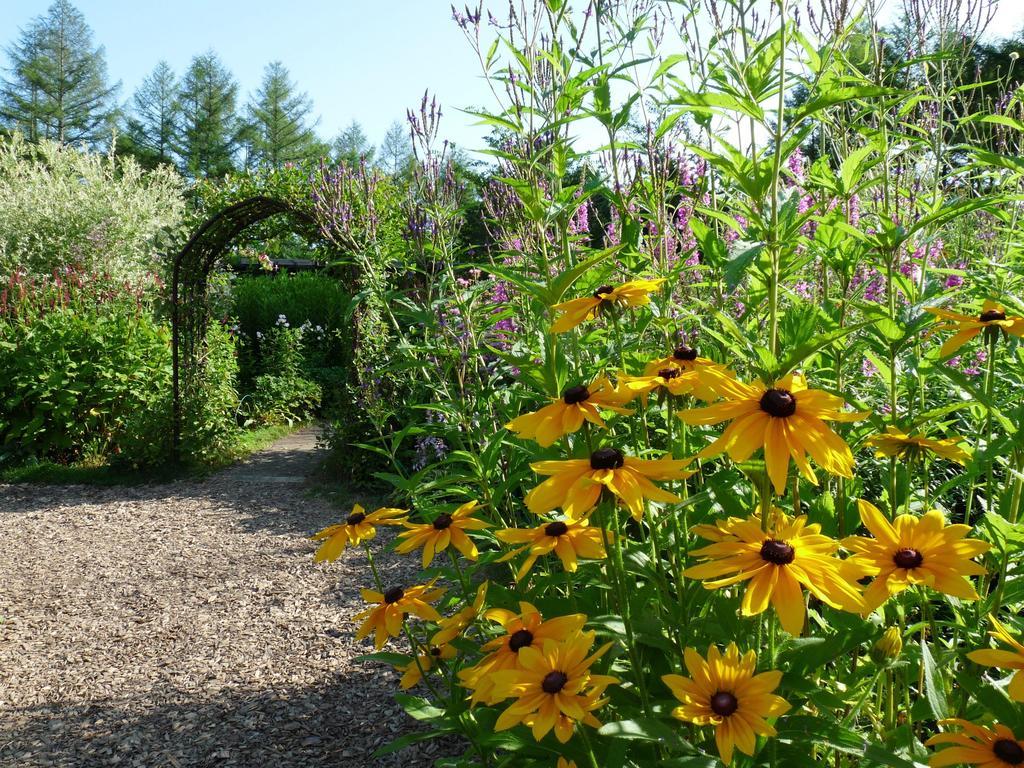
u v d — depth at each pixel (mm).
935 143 2086
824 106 1399
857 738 1165
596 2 2262
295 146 44375
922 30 2330
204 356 8242
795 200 1465
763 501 1195
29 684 3604
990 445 1463
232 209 7570
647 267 2305
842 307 1737
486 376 3510
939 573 1102
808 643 1274
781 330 1522
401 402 6367
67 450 8297
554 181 2316
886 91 1342
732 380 1163
